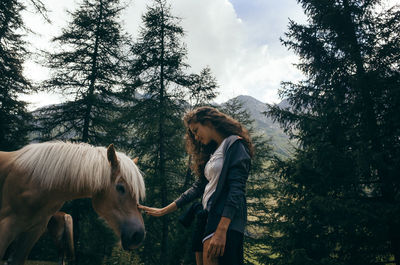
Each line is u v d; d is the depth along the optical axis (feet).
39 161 6.52
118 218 6.09
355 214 18.75
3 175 6.70
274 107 27.25
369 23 24.40
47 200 6.55
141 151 36.81
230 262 4.14
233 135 5.01
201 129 5.31
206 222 4.99
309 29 27.50
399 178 18.85
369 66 22.50
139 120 36.50
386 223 18.07
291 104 27.50
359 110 21.13
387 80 20.42
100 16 40.81
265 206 39.14
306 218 21.75
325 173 20.81
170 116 36.47
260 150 41.93
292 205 23.06
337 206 19.12
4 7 29.94
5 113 38.24
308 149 22.44
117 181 6.29
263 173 40.45
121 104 39.86
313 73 26.78
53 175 6.40
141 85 38.65
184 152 36.68
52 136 36.32
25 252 6.93
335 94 23.85
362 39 24.75
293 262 19.65
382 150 19.72
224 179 4.56
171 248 21.33
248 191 40.19
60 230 7.49
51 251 32.50
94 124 36.86
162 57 39.27
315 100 26.17
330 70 25.35
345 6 25.46
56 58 37.06
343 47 24.14
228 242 4.19
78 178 6.36
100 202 6.39
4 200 6.55
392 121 19.45
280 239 23.24
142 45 40.75
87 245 33.01
